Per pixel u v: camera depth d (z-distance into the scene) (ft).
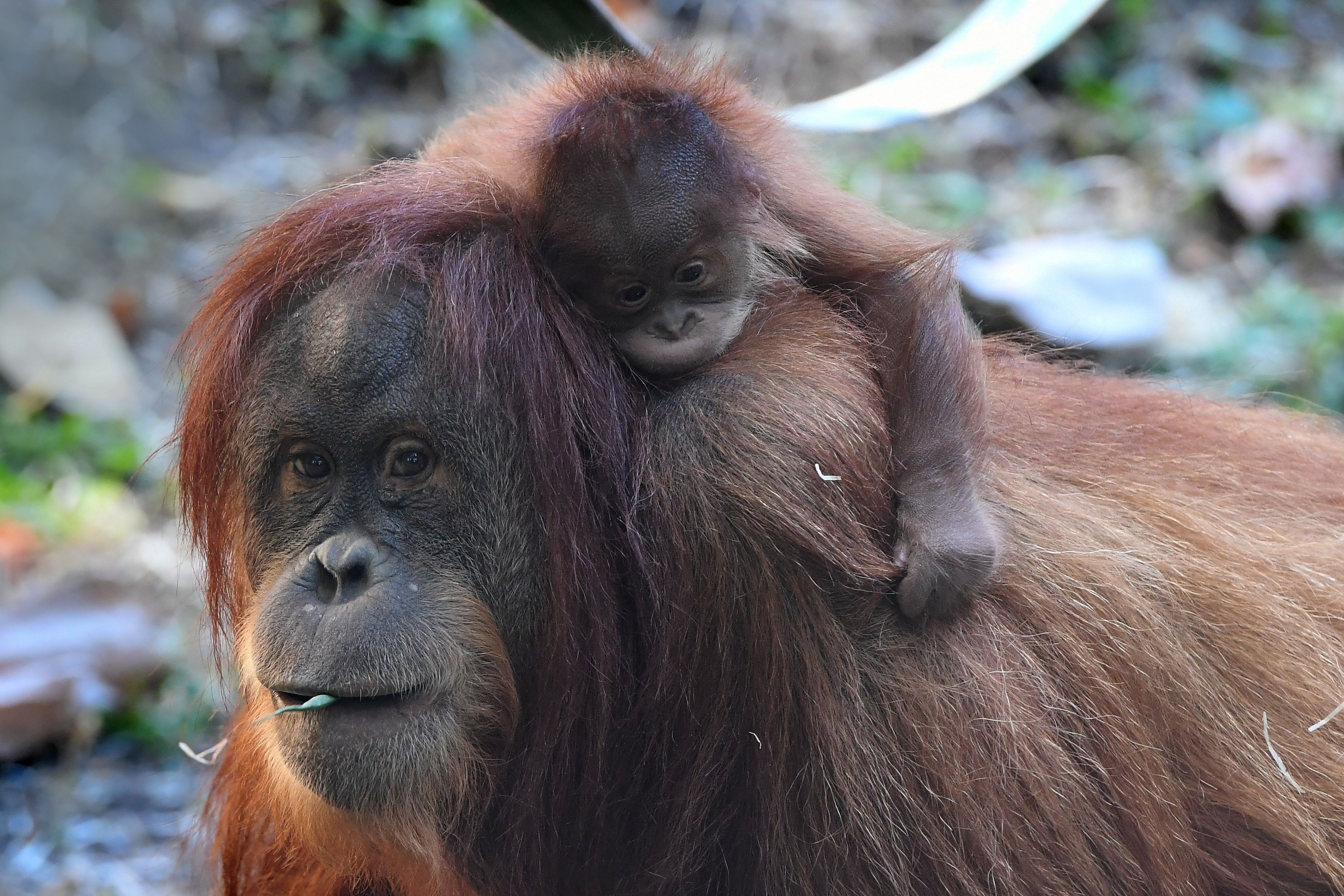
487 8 19.89
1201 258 45.88
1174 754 16.37
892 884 15.31
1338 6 55.31
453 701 14.29
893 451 15.97
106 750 30.78
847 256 17.20
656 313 15.78
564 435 14.96
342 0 53.11
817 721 15.10
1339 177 48.19
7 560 34.14
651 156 15.83
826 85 50.26
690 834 15.70
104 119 51.16
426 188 15.53
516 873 15.98
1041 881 15.48
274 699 14.57
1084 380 20.39
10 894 26.00
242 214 47.29
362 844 14.34
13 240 47.44
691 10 51.70
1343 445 21.80
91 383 43.34
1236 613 17.11
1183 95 51.55
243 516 15.15
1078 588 16.40
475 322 14.48
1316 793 16.96
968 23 22.90
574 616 15.08
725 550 14.78
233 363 14.96
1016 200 47.09
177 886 25.72
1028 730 15.57
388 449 14.30
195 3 53.83
